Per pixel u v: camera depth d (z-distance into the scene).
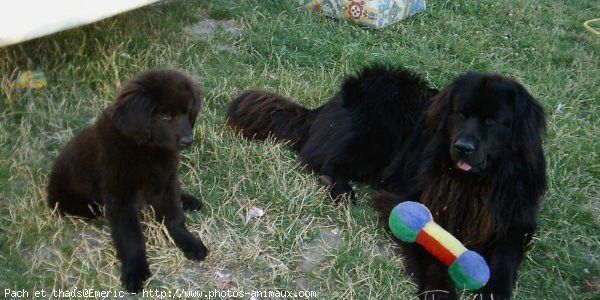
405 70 3.01
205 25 3.73
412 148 2.87
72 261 2.42
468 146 2.48
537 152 2.60
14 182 2.67
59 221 2.54
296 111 3.08
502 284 2.53
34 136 2.87
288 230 2.62
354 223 2.71
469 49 3.84
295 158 3.01
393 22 3.98
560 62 3.98
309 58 3.58
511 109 2.54
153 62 3.32
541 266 2.68
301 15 3.89
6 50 3.13
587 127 3.43
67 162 2.52
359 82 2.97
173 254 2.47
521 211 2.60
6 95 2.97
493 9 4.43
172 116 2.38
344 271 2.50
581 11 4.92
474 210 2.64
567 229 2.82
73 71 3.13
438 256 2.46
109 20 3.43
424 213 2.47
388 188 2.91
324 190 2.85
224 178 2.81
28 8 2.76
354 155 2.93
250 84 3.32
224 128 3.07
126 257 2.42
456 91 2.59
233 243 2.55
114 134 2.38
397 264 2.56
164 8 3.68
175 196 2.52
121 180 2.41
